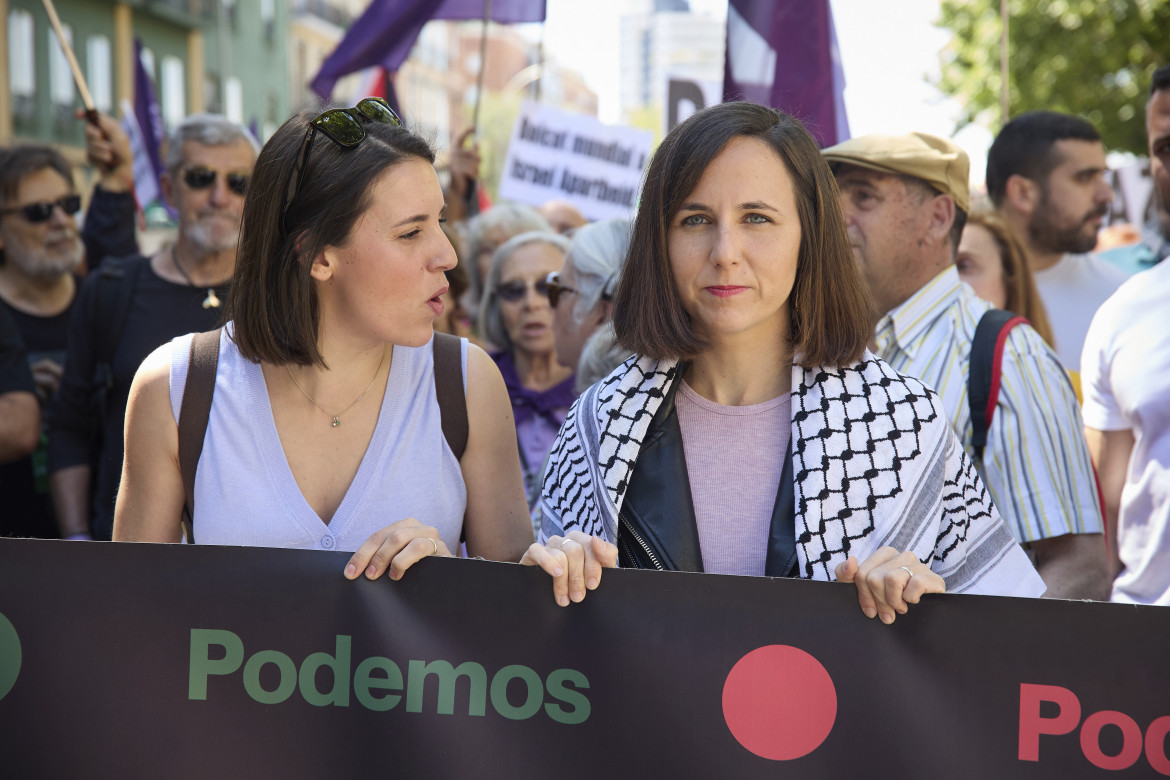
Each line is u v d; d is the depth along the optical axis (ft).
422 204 6.02
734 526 6.12
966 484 6.15
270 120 78.79
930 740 5.33
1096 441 9.33
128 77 58.39
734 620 5.43
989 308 8.86
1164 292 8.80
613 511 6.12
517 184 18.06
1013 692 5.33
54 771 5.45
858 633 5.38
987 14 38.32
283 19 80.94
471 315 16.10
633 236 6.29
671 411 6.41
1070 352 14.10
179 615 5.49
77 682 5.46
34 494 12.47
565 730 5.46
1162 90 9.87
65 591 5.48
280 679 5.51
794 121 6.16
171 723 5.47
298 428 6.38
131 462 6.45
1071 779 5.31
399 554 5.51
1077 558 7.91
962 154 9.10
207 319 11.59
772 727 5.39
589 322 10.61
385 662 5.50
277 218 6.15
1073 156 13.76
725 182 5.84
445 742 5.49
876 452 5.88
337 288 6.19
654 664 5.43
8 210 13.43
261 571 5.54
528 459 11.70
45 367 13.71
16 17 49.90
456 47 144.05
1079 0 35.94
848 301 6.10
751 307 5.87
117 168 16.43
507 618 5.49
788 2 12.58
